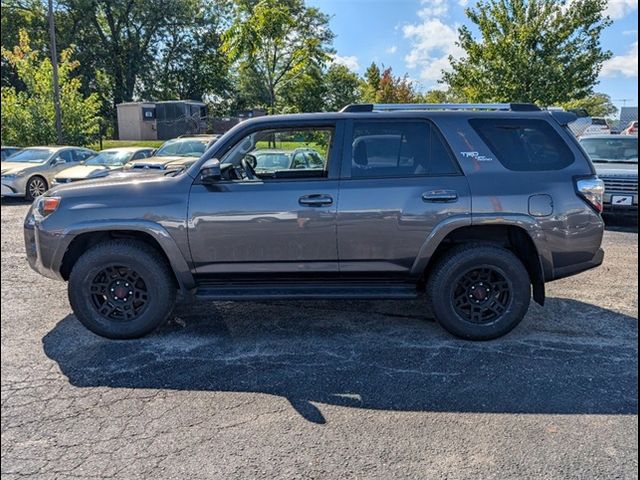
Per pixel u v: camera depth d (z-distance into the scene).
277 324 4.63
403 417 3.08
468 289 4.20
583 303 5.15
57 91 20.86
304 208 4.09
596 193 4.18
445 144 4.17
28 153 14.99
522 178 4.12
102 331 4.24
